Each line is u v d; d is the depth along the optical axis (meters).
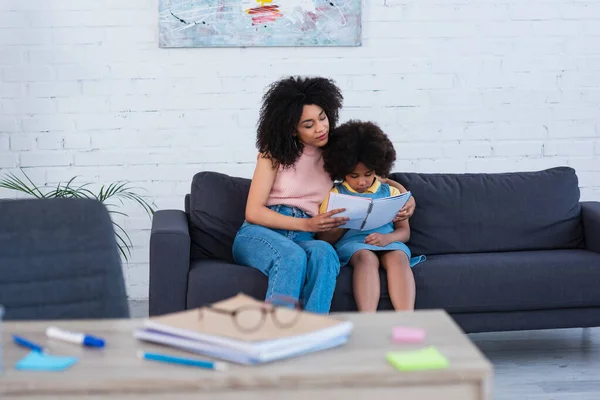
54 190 3.88
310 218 2.83
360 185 2.93
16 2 3.77
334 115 2.96
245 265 2.89
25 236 1.57
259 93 3.89
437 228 3.25
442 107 3.96
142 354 1.15
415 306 2.88
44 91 3.82
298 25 3.84
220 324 1.21
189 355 1.16
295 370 1.09
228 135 3.91
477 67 3.95
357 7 3.84
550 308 2.97
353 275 2.81
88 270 1.58
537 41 3.96
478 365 1.11
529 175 3.40
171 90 3.87
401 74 3.93
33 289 1.55
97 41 3.82
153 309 2.75
